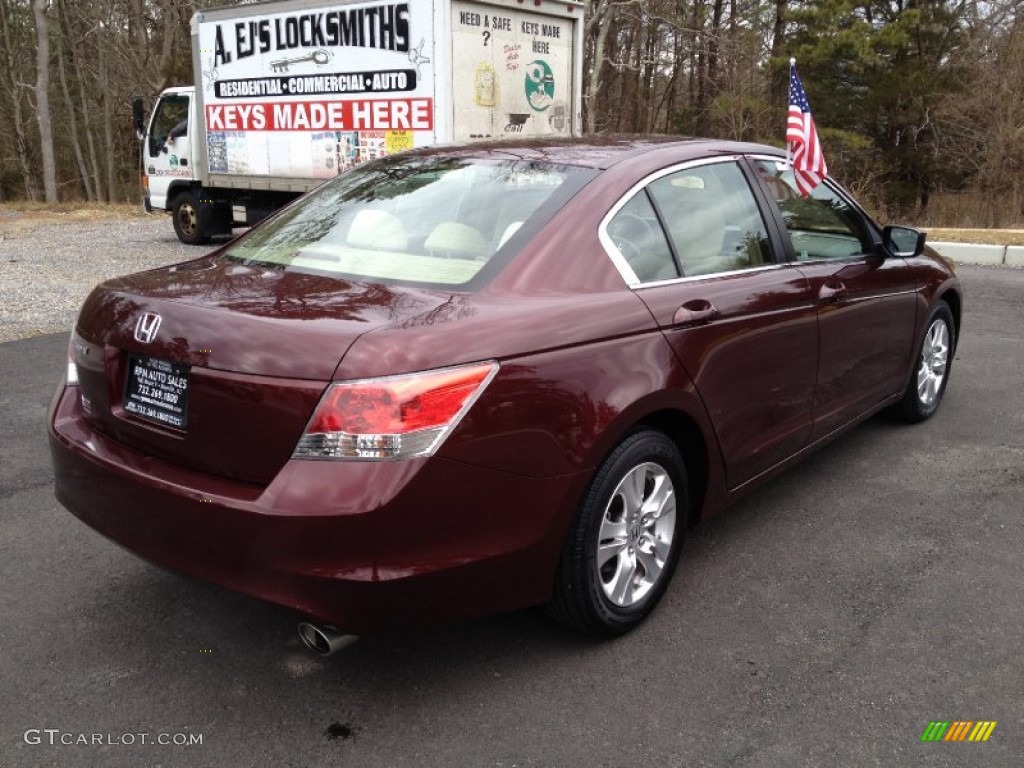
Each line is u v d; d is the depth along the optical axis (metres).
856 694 2.82
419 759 2.52
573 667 2.96
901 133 28.89
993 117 22.31
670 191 3.46
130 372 2.85
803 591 3.47
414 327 2.52
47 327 7.96
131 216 19.83
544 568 2.77
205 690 2.83
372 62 10.48
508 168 3.43
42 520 4.04
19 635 3.13
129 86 34.91
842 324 4.14
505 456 2.59
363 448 2.38
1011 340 7.73
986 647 3.08
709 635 3.16
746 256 3.71
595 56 25.17
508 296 2.80
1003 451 5.00
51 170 30.89
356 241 3.26
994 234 14.52
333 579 2.40
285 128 11.68
